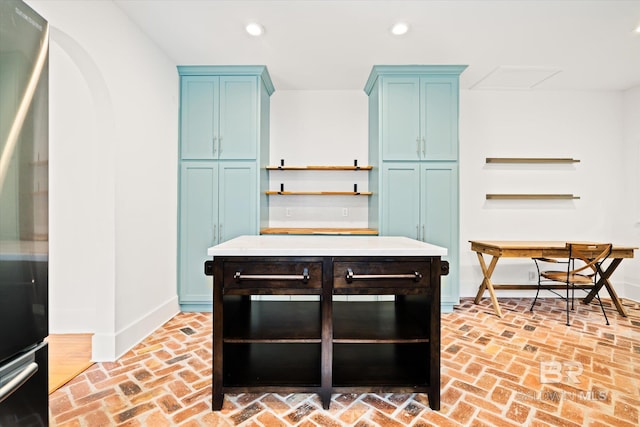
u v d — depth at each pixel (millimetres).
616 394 1710
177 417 1503
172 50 2783
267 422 1477
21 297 907
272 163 3746
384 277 1504
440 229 3164
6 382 833
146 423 1460
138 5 2160
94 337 2086
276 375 1624
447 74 3135
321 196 3742
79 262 2689
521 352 2221
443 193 3162
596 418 1516
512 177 3770
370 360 1786
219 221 3115
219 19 2336
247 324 1702
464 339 2453
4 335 854
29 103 913
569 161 3705
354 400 1654
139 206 2416
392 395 1698
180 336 2482
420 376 1624
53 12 1732
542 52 2832
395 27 2441
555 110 3758
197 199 3107
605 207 3756
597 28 2443
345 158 3754
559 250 3008
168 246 2893
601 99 3758
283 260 1501
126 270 2242
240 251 1480
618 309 3109
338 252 1487
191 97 3107
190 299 3092
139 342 2363
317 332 1594
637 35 2545
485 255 3762
